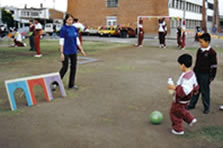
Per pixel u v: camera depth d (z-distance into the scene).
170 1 39.09
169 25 37.91
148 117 4.72
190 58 3.79
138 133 3.99
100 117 4.66
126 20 39.47
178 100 3.80
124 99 5.84
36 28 12.58
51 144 3.56
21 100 5.66
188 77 3.75
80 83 7.29
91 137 3.80
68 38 6.29
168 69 9.91
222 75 8.90
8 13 51.25
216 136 3.93
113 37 33.34
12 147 3.46
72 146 3.51
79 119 4.54
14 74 8.39
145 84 7.32
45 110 5.00
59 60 11.73
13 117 4.59
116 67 10.11
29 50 15.73
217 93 6.52
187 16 49.06
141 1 37.88
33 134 3.88
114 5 40.25
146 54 14.72
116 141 3.69
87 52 15.29
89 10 42.50
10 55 13.23
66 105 5.33
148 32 37.25
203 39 4.84
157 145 3.59
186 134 3.99
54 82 6.41
